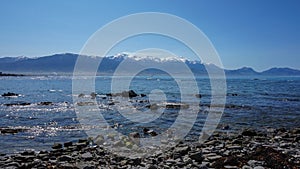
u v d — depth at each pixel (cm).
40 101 4200
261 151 1280
